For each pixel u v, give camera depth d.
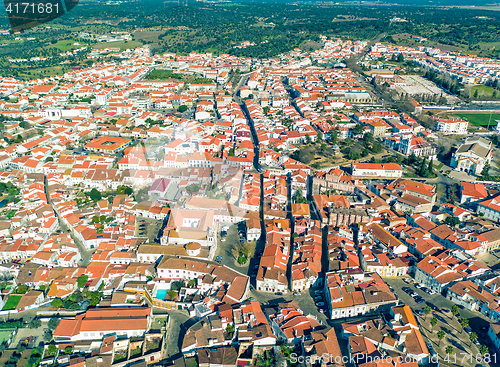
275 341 182.38
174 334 190.12
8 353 176.50
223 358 172.38
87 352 177.50
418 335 184.88
